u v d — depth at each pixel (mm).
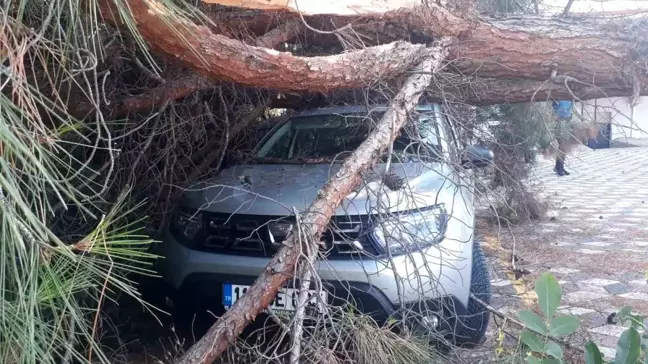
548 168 14406
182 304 3676
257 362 2600
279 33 3682
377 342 2748
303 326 2650
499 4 4891
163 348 3625
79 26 1990
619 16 4258
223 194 3674
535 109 5953
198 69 2807
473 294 3572
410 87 3352
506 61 4113
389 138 3068
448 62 3846
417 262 3230
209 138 4363
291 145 4605
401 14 3666
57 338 1768
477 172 4383
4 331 1528
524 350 3031
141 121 3406
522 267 5555
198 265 3533
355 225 3279
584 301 4656
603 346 3758
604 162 16953
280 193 3551
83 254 1712
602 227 7461
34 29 1820
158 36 2490
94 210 3041
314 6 3129
